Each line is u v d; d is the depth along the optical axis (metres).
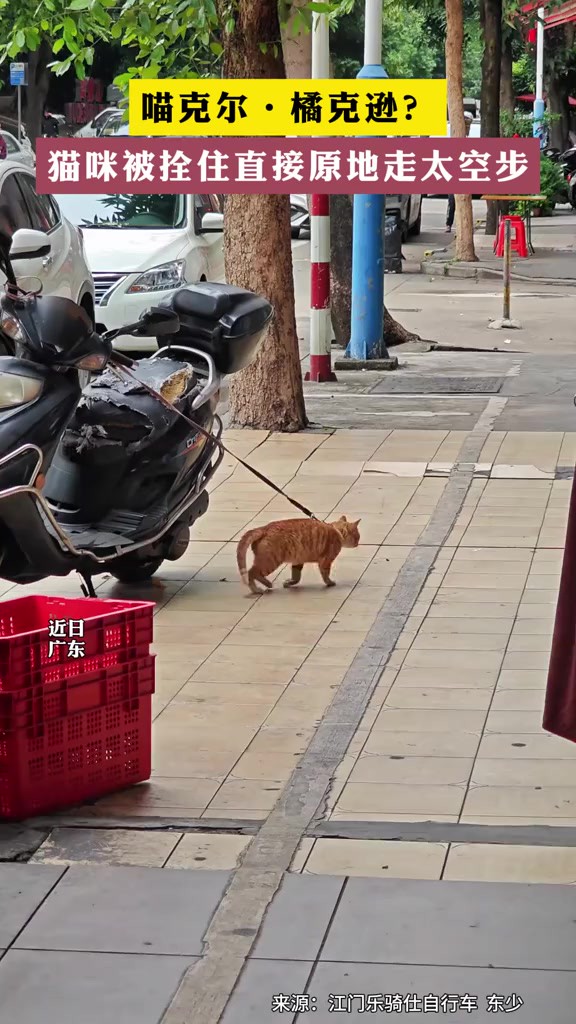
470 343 17.19
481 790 5.17
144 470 7.45
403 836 4.78
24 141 15.70
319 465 10.76
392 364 15.24
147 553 7.75
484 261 26.61
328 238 14.30
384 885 4.42
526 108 55.06
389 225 25.47
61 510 7.50
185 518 7.86
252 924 4.19
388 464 10.73
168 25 10.88
